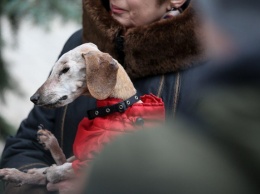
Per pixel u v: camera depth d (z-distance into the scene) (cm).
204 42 176
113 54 411
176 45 393
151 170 164
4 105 765
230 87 164
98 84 360
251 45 162
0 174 380
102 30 410
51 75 367
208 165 162
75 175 366
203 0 170
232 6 164
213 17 166
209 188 161
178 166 163
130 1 404
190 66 395
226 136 162
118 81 370
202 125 165
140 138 169
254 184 160
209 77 167
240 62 162
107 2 424
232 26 163
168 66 398
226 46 164
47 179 373
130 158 167
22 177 380
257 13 162
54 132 430
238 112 162
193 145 164
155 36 395
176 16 393
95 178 169
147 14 405
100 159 170
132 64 402
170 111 393
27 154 433
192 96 179
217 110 164
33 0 700
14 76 758
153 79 402
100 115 367
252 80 162
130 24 410
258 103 162
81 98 421
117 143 170
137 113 363
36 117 438
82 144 360
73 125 420
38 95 363
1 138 748
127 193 164
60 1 702
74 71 363
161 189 162
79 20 709
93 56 362
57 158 384
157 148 166
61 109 426
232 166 161
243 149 161
